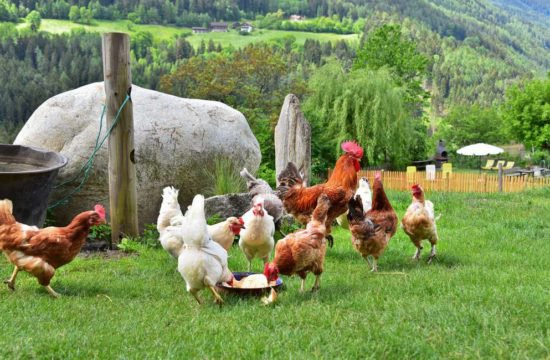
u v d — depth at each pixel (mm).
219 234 3756
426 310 3066
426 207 4133
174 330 2945
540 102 21344
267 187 4758
